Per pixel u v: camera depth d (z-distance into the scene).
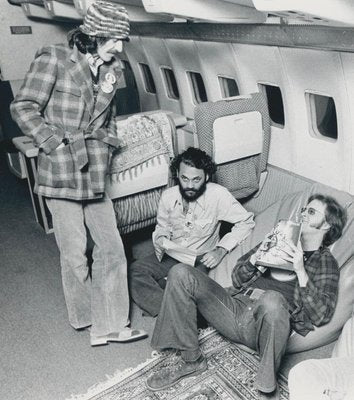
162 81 4.43
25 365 2.47
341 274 2.32
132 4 3.29
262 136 3.10
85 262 2.52
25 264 3.51
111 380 2.32
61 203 2.32
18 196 4.84
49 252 3.68
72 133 2.17
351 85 2.42
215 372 2.31
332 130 2.91
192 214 2.79
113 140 2.33
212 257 2.70
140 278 2.74
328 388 1.62
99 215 2.48
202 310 2.22
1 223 4.24
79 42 2.08
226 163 3.06
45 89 2.08
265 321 1.93
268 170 3.41
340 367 1.70
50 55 2.07
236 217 2.81
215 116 2.80
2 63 4.58
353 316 2.15
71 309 2.61
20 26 4.51
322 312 2.17
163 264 2.82
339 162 2.83
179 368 2.28
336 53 2.35
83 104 2.16
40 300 3.05
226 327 2.21
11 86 4.63
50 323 2.80
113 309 2.56
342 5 1.90
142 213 3.14
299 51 2.56
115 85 2.22
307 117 2.92
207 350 2.46
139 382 2.30
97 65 2.15
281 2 1.81
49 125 2.17
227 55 3.16
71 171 2.20
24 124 2.08
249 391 2.18
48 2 3.86
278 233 2.30
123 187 2.91
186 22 3.19
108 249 2.52
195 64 3.63
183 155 2.64
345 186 2.87
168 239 2.78
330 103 2.84
